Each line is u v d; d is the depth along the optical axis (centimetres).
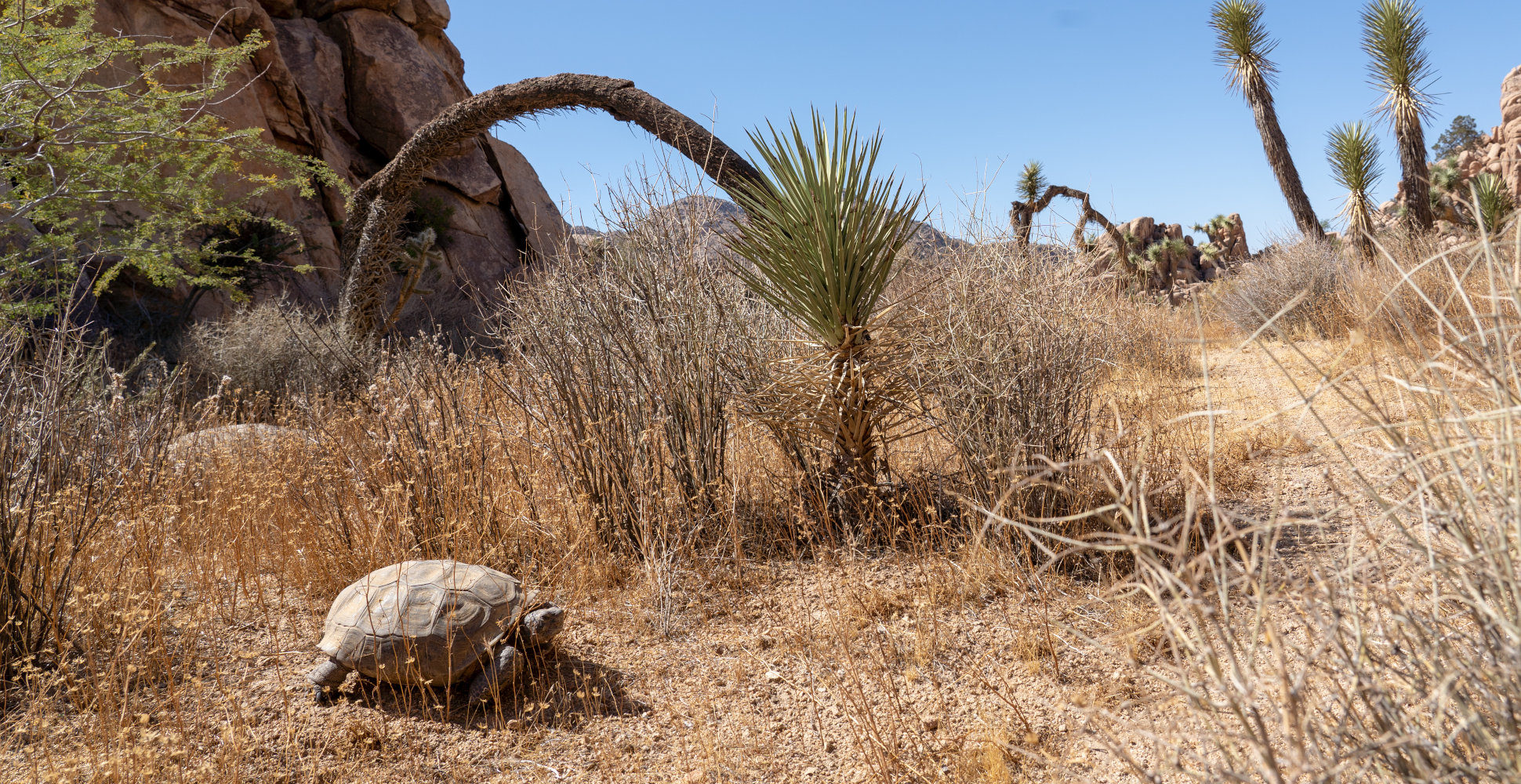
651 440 430
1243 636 219
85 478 376
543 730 280
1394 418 177
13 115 809
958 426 415
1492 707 122
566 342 454
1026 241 478
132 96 1016
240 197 1482
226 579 397
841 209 430
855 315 441
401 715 288
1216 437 489
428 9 2177
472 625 295
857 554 414
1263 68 1341
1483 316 129
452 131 1045
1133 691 261
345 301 1120
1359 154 1220
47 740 254
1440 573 137
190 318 1201
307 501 438
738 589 387
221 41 1647
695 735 274
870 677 301
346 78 1947
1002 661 303
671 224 479
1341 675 153
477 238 1912
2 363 375
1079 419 428
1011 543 375
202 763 254
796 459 463
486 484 443
